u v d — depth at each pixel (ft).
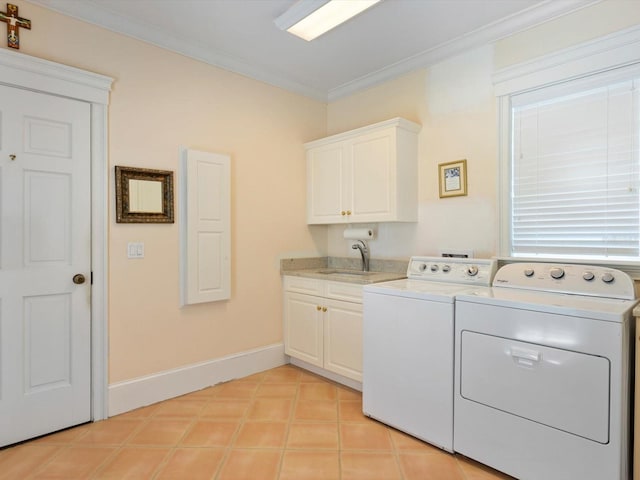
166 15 7.61
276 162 10.66
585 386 4.99
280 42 8.72
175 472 5.86
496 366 5.80
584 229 7.20
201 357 9.07
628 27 6.51
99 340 7.48
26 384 6.72
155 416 7.67
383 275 9.50
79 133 7.24
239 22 7.88
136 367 8.01
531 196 7.85
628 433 5.05
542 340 5.36
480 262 7.82
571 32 7.14
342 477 5.76
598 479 4.91
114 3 7.20
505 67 7.96
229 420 7.51
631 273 6.50
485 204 8.32
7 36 6.47
